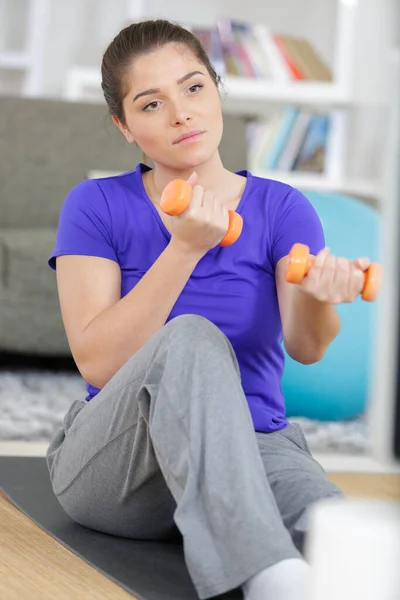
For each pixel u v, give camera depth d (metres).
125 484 1.68
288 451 1.73
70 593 1.53
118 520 1.78
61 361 4.36
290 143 5.21
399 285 2.70
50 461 1.90
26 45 5.82
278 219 1.84
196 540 1.39
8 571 1.65
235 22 5.27
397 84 2.80
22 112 4.56
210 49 5.20
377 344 2.72
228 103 5.40
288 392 3.37
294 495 1.60
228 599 1.48
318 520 1.05
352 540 1.01
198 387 1.45
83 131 4.59
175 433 1.45
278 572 1.32
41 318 4.00
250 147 5.18
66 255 1.85
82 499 1.79
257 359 1.82
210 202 1.59
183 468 1.43
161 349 1.50
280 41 5.27
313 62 5.30
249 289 1.80
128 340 1.69
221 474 1.40
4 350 4.03
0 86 5.77
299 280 1.50
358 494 2.37
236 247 1.81
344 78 5.19
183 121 1.77
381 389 2.76
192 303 1.79
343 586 1.02
